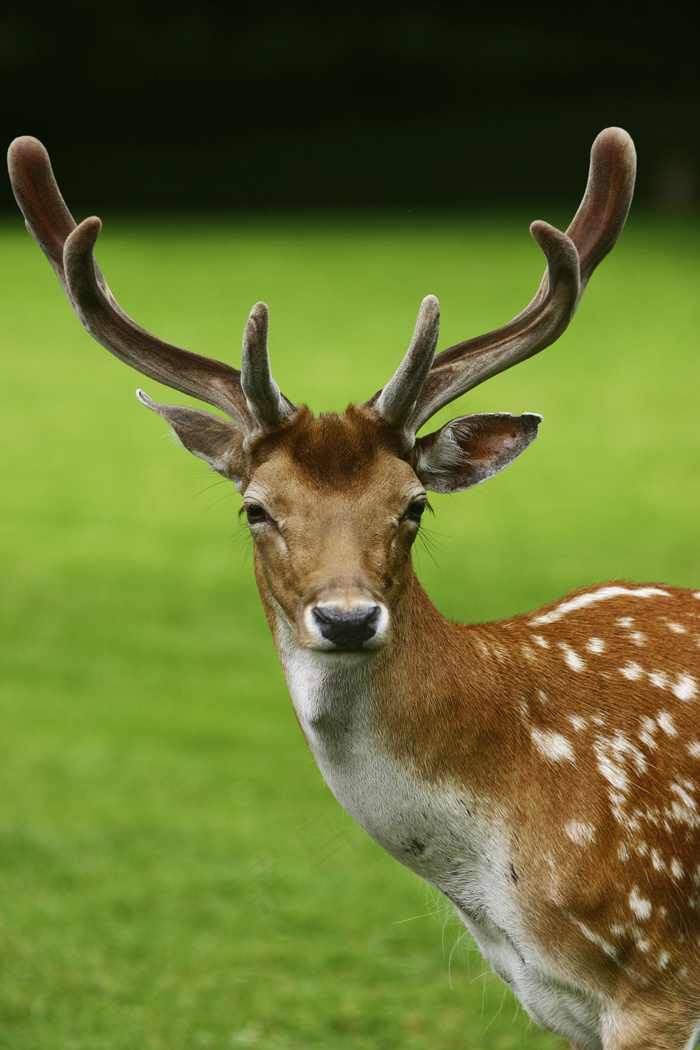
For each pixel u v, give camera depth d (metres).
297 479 5.43
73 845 10.30
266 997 8.40
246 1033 8.02
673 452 22.83
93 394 27.39
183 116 58.28
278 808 10.99
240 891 9.64
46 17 57.56
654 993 5.86
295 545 5.32
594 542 18.06
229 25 59.53
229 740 12.36
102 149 57.69
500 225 47.22
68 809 10.89
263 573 5.81
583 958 5.80
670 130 55.84
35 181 6.30
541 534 18.48
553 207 51.03
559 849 5.75
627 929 5.76
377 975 8.66
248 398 5.50
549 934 5.80
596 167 6.45
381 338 30.92
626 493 20.53
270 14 59.69
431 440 5.98
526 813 5.80
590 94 59.69
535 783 5.83
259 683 13.78
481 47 59.97
